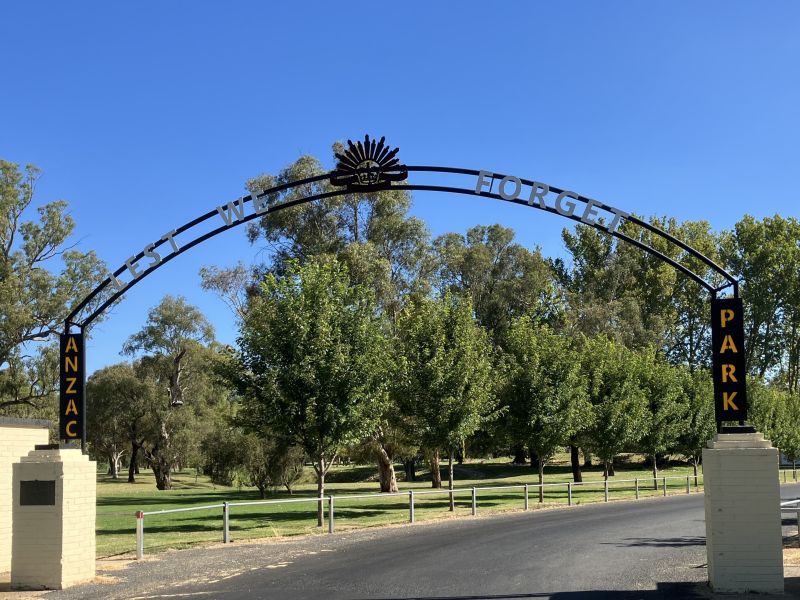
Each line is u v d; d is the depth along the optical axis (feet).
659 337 221.66
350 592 37.65
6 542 47.39
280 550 54.29
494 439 125.08
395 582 40.29
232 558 50.31
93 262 171.22
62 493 40.68
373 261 142.31
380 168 47.01
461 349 94.43
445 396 91.30
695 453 166.61
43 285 167.02
